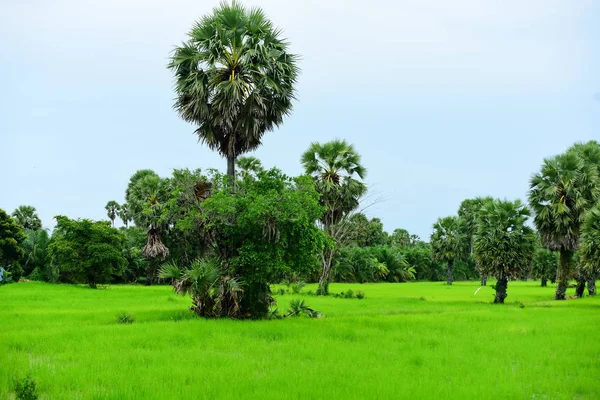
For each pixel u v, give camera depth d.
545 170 37.91
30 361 11.69
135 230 69.88
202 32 23.80
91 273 48.41
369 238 96.50
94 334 15.61
